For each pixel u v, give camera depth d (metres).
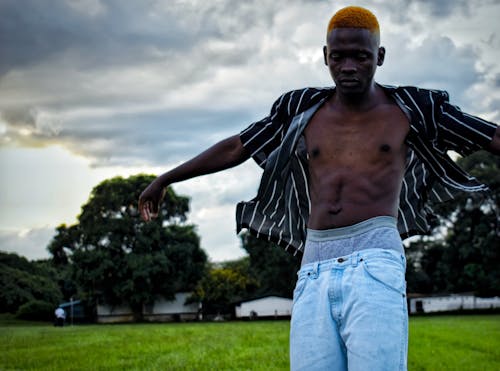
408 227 3.88
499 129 3.45
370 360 3.08
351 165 3.42
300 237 3.90
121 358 12.75
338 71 3.38
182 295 64.69
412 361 11.32
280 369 9.80
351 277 3.22
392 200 3.38
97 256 57.50
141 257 58.41
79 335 24.20
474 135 3.46
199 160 3.80
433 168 3.62
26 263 74.06
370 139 3.44
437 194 3.84
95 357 12.95
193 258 63.22
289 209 3.86
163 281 60.88
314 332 3.26
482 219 56.59
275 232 3.95
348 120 3.50
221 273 64.50
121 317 63.41
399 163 3.45
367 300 3.15
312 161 3.54
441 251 65.50
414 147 3.53
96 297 61.62
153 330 28.89
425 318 47.16
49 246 61.97
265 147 3.75
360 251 3.27
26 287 68.56
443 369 10.25
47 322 59.22
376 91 3.55
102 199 59.34
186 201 62.97
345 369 3.25
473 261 59.56
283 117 3.72
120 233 59.28
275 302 62.03
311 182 3.57
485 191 3.60
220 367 10.34
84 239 59.38
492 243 55.66
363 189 3.36
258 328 28.61
